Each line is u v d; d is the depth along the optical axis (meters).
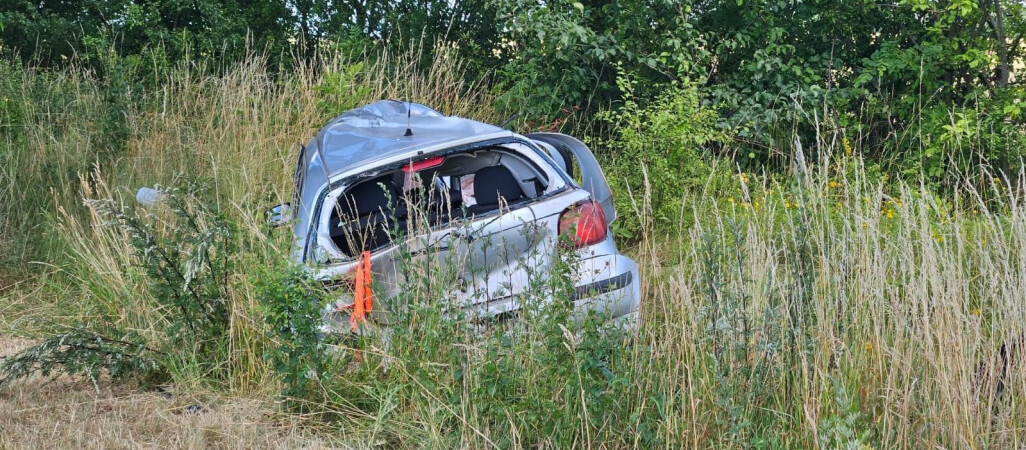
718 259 4.44
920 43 10.10
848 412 3.63
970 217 6.95
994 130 9.02
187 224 5.68
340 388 4.98
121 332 5.69
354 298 5.08
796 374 4.16
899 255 4.86
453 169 6.54
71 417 4.79
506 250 5.07
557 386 4.44
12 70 12.03
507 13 10.49
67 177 8.95
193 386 5.23
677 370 4.32
